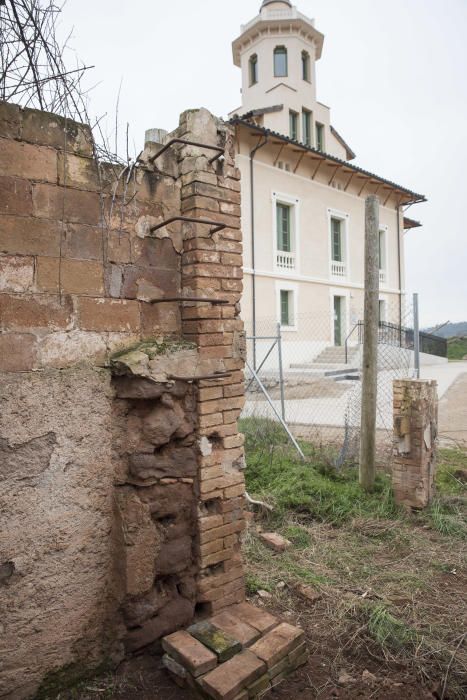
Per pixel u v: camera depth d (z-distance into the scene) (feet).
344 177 65.16
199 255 8.86
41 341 7.30
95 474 7.82
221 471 9.09
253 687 7.51
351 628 9.64
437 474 18.99
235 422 9.34
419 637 9.17
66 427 7.48
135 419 8.25
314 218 61.52
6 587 7.01
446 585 11.26
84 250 7.80
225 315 9.23
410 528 14.34
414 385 15.23
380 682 8.21
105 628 8.10
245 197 52.70
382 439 24.25
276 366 57.06
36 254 7.29
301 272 59.72
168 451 8.55
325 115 71.10
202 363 8.78
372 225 17.60
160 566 8.39
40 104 8.18
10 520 6.98
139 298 8.50
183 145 9.12
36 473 7.20
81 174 7.80
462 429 28.30
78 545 7.69
